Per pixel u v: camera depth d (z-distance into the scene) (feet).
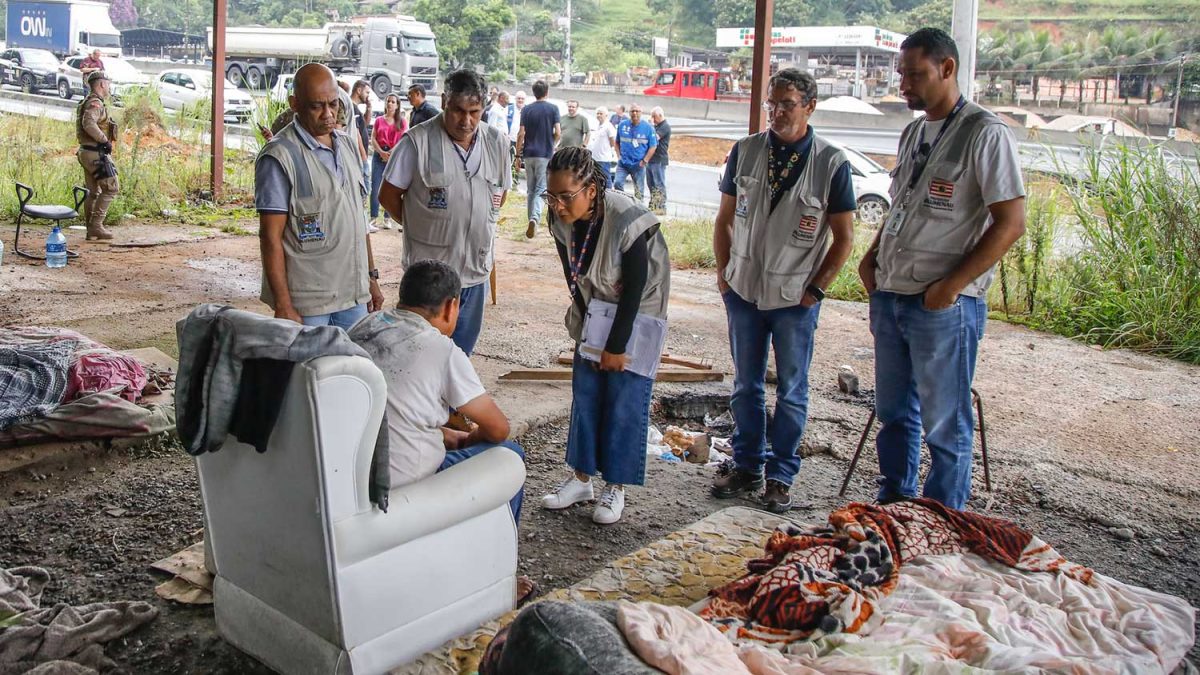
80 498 14.71
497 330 25.66
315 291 14.12
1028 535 12.05
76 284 29.40
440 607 10.50
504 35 209.15
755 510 14.80
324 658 9.82
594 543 13.96
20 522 13.88
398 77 114.01
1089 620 10.62
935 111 12.85
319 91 13.52
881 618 10.41
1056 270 30.17
